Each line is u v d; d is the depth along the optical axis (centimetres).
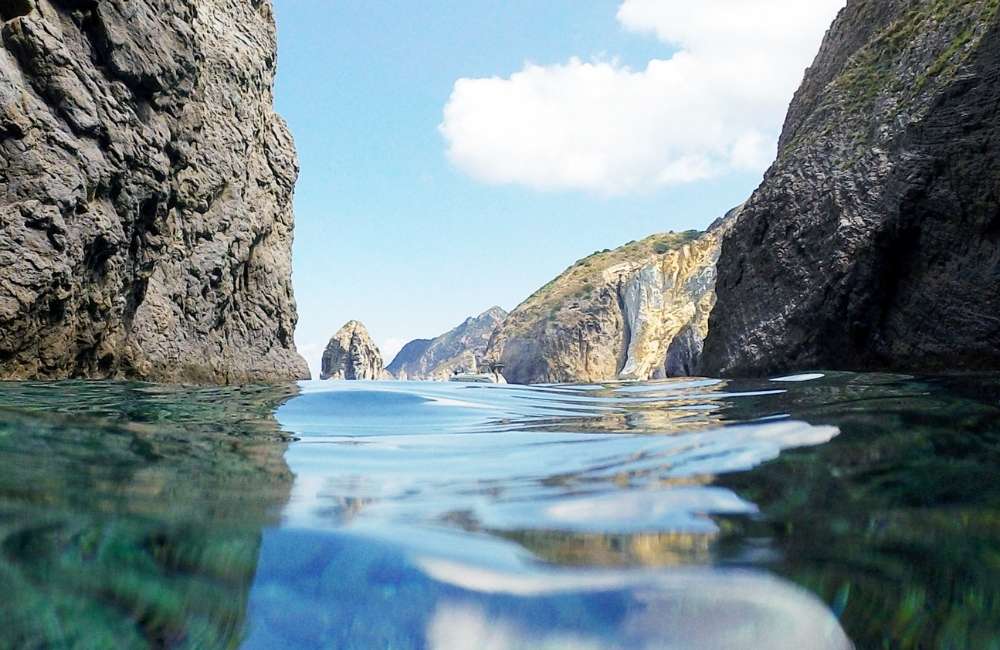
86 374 765
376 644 144
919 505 220
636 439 375
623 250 10231
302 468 300
